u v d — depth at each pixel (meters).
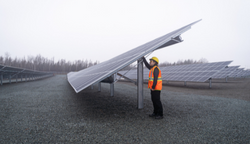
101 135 3.25
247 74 38.34
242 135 3.27
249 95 9.26
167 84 19.38
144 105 6.33
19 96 8.62
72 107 5.94
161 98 8.11
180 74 17.30
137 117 4.58
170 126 3.81
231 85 17.30
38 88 13.05
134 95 9.35
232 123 4.05
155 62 4.68
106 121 4.20
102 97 8.52
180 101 7.24
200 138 3.12
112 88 8.98
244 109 5.63
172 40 5.12
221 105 6.33
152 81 4.49
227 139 3.08
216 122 4.14
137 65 5.66
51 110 5.44
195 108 5.78
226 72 19.91
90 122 4.12
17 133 3.36
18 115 4.78
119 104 6.54
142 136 3.20
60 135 3.25
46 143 2.87
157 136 3.21
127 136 3.20
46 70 85.94
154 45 4.87
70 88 13.22
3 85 15.81
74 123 4.04
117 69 3.96
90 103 6.75
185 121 4.21
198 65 18.05
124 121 4.20
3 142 2.90
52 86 15.05
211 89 12.95
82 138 3.10
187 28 5.38
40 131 3.48
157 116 4.43
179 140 3.02
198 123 4.05
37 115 4.79
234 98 8.15
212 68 15.49
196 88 13.84
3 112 5.13
